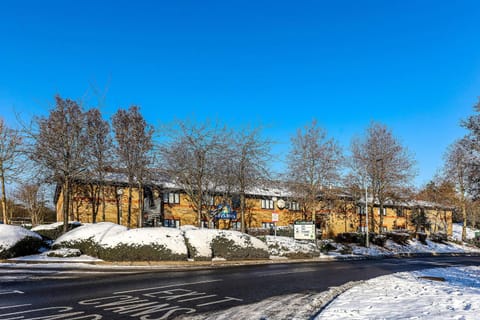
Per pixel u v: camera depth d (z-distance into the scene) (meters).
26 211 58.88
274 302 9.55
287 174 36.47
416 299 9.31
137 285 11.93
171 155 29.39
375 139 41.06
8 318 7.50
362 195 42.69
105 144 29.38
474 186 32.75
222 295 10.46
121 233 19.53
